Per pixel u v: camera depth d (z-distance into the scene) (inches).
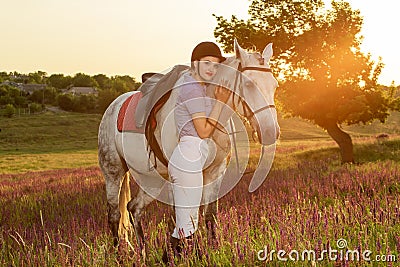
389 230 202.8
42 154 2299.5
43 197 449.1
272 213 236.5
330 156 985.5
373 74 890.1
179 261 179.6
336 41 872.9
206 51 184.9
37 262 199.2
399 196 264.7
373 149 1027.9
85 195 436.1
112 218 242.1
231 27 922.7
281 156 1075.3
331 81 880.3
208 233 193.8
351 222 213.0
